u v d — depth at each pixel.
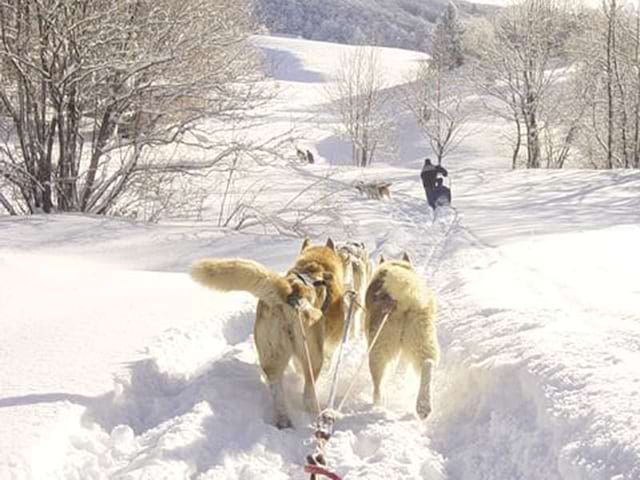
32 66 13.55
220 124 16.19
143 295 8.38
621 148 40.66
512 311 7.07
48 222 13.30
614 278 8.72
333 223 14.51
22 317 7.37
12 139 16.39
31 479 4.22
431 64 59.75
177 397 5.75
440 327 7.39
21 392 5.32
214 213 17.12
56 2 13.24
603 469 3.81
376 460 4.80
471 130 58.59
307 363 5.63
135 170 15.30
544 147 49.22
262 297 5.57
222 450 4.84
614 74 39.22
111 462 4.72
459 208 20.03
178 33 14.35
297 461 4.93
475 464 4.66
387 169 37.16
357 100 54.62
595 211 18.30
